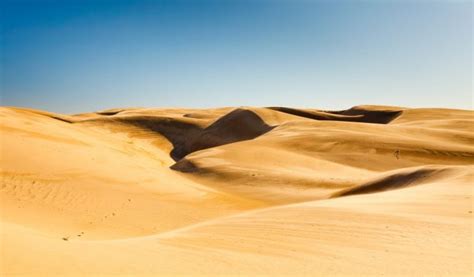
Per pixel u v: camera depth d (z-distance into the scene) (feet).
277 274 26.02
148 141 234.38
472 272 26.91
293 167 111.65
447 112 276.82
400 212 43.83
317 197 77.82
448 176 66.33
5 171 59.77
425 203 47.62
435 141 154.92
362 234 36.70
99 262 23.99
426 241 34.01
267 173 99.35
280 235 37.24
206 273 24.88
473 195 50.26
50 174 63.10
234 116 247.70
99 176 68.33
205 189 77.51
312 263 28.94
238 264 27.91
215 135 232.94
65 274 20.86
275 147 139.44
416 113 276.41
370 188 75.46
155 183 73.10
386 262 29.17
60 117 255.70
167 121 261.85
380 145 137.90
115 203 58.80
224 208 64.80
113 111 364.79
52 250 24.73
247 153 125.08
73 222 49.34
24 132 83.56
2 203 50.39
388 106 324.39
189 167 113.91
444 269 27.53
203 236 37.22
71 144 85.76
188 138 239.91
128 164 83.05
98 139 131.03
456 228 37.27
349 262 29.19
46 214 50.14
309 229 39.01
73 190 59.88
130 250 29.07
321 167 113.50
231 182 94.12
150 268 24.43
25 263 21.27
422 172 72.90
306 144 142.31
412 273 26.71
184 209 61.62
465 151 132.98
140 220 54.19
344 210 45.88
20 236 26.68
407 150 133.49
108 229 48.78
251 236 37.11
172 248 31.58
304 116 309.22
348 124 182.50
